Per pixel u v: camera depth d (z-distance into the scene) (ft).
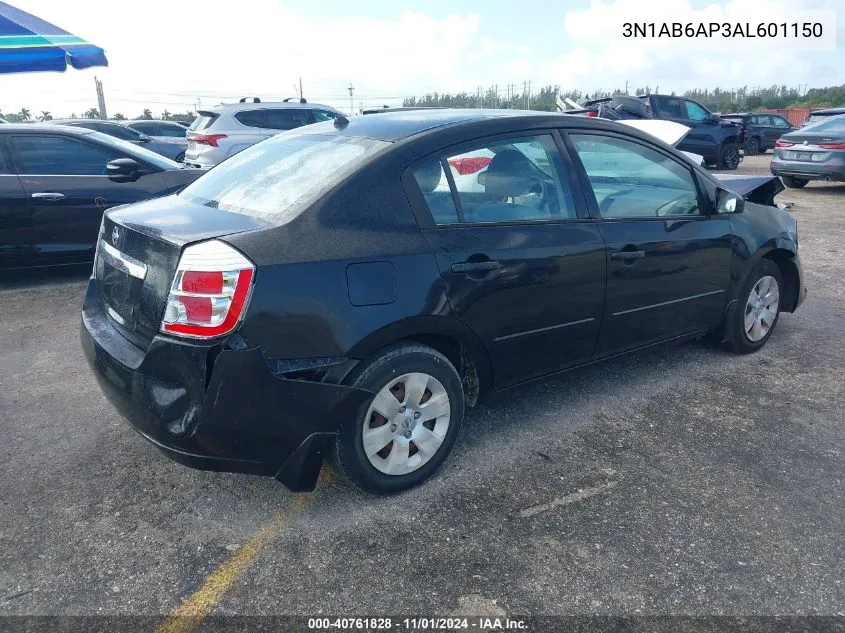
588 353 11.62
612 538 8.59
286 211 8.72
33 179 19.70
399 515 9.09
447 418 9.80
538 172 10.78
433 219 9.43
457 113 11.00
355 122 11.05
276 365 8.07
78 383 13.33
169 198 11.09
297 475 8.64
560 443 11.06
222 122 38.45
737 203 13.00
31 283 21.15
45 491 9.56
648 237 11.87
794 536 8.64
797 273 15.37
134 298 8.81
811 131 42.01
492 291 9.78
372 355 8.85
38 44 24.97
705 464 10.41
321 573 7.94
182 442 8.02
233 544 8.47
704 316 13.57
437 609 7.39
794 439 11.21
